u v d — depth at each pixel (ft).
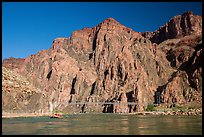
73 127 361.92
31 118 645.51
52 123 449.48
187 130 294.66
